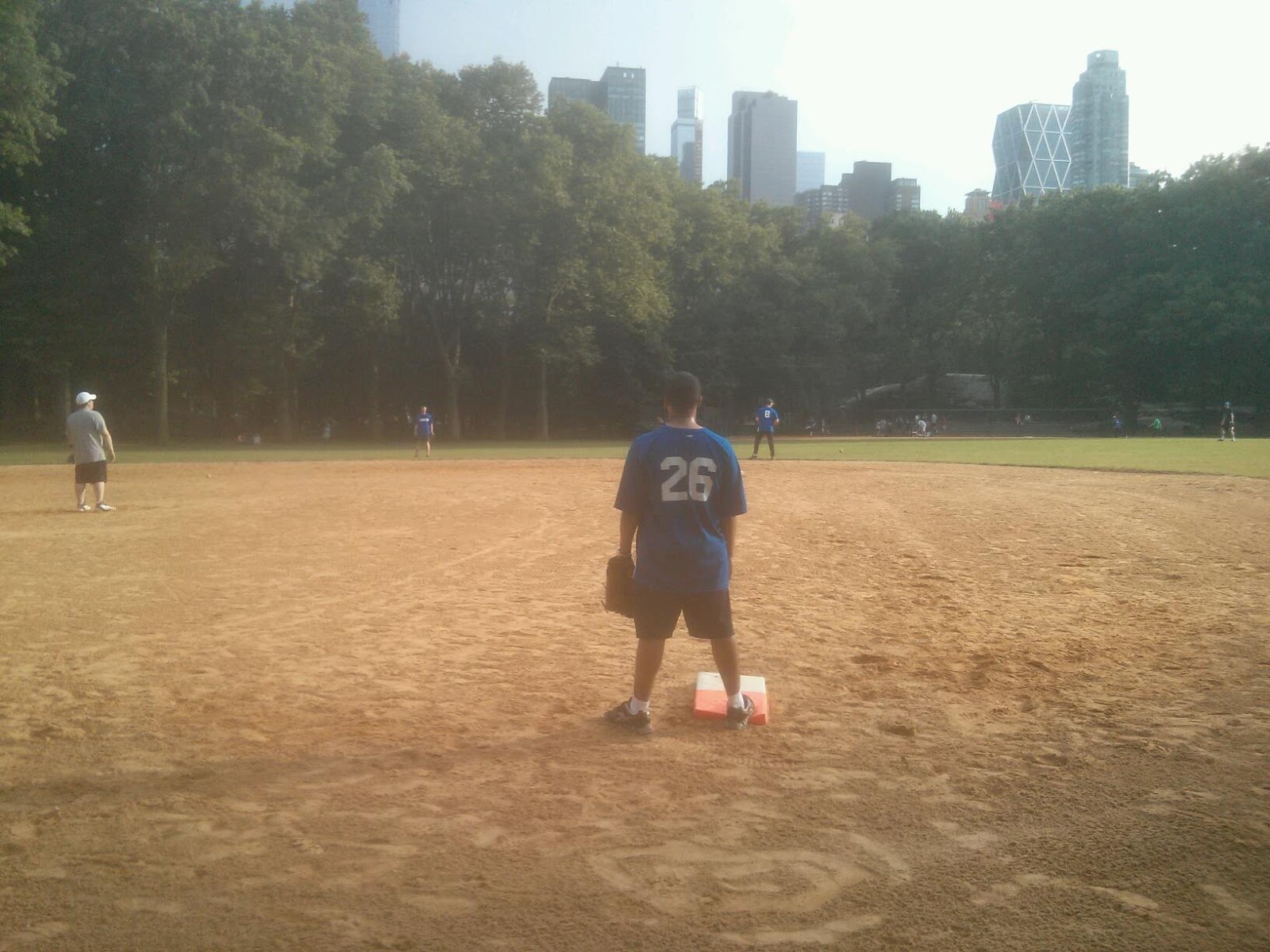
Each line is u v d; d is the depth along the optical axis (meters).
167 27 39.66
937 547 12.46
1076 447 40.22
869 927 3.26
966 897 3.47
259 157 41.06
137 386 54.25
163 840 3.90
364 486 22.17
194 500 18.70
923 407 84.69
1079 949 3.13
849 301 70.38
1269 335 59.81
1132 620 8.12
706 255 66.81
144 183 43.12
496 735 5.25
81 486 16.64
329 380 63.75
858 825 4.09
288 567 10.84
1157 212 66.19
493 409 68.31
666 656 7.04
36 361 44.38
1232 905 3.41
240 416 59.22
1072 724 5.45
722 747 5.09
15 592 9.34
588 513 16.41
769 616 8.38
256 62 41.69
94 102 40.88
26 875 3.59
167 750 4.98
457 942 3.14
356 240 49.09
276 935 3.17
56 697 5.89
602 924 3.26
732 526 5.39
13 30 33.09
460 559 11.44
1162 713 5.63
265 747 5.03
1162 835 3.99
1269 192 61.19
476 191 51.94
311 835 3.95
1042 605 8.84
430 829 4.02
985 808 4.28
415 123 49.41
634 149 57.84
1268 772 4.69
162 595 9.20
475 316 59.09
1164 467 26.31
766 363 68.88
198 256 41.19
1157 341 62.19
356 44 50.28
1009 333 78.38
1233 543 12.52
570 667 6.67
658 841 3.92
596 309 57.84
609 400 68.50
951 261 79.00
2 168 40.38
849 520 15.41
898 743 5.16
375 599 9.05
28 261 43.59
